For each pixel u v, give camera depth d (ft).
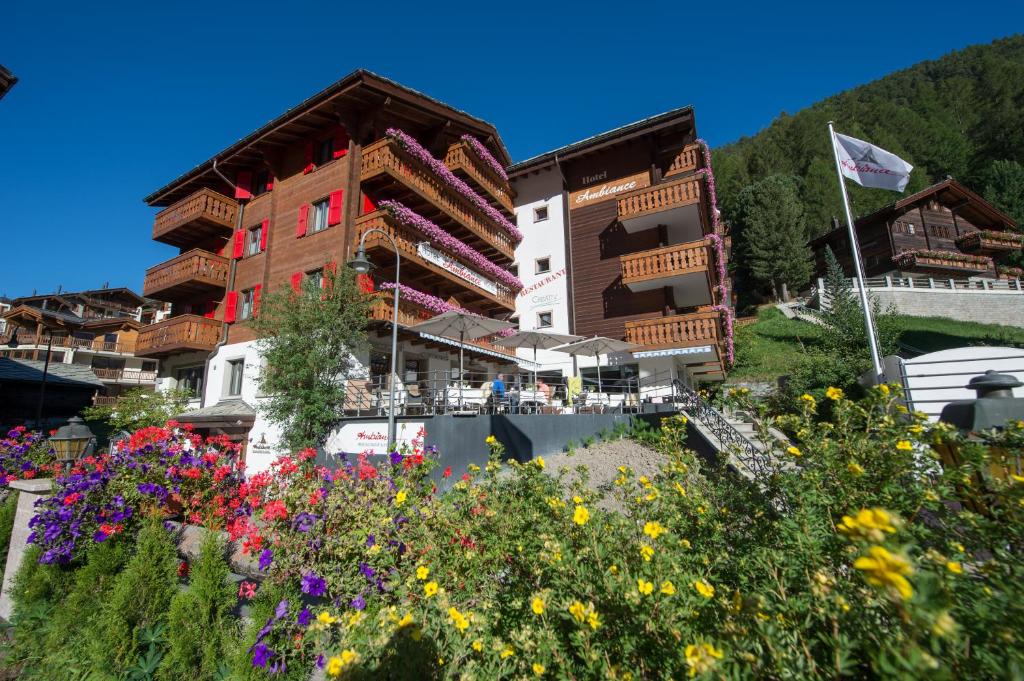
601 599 7.06
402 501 12.83
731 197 172.86
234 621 12.82
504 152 74.95
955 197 127.24
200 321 60.03
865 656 4.98
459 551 11.04
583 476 12.22
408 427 34.88
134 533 16.46
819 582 5.69
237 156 63.77
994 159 175.52
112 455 18.37
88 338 145.89
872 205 165.48
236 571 14.11
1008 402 14.38
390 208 51.24
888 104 235.40
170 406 56.39
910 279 104.73
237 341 59.00
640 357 55.42
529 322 72.90
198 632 12.25
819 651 5.38
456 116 64.13
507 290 71.31
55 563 15.79
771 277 136.67
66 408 81.76
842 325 55.67
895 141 204.13
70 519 16.01
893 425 8.87
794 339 90.74
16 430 28.07
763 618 5.58
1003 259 132.05
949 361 24.75
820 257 143.95
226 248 66.08
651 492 10.37
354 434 38.86
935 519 7.79
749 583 7.23
